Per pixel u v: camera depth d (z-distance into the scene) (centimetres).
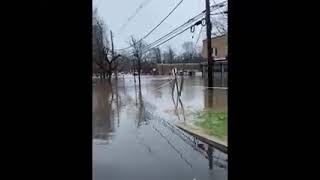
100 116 1681
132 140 1043
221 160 790
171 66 6738
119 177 652
